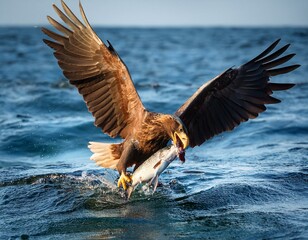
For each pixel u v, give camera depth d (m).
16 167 13.85
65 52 11.49
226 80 11.92
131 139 11.72
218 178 12.53
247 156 14.73
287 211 10.59
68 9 11.39
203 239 9.47
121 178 11.34
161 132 11.45
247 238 9.46
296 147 15.48
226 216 10.41
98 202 11.16
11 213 10.70
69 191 11.70
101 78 11.70
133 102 11.72
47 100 21.09
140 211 10.74
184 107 11.85
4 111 20.08
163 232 9.78
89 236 9.66
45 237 9.66
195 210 10.74
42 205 11.06
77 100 21.16
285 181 12.16
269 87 12.01
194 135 12.23
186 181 12.40
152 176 10.45
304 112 19.84
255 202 11.09
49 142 16.19
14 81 27.59
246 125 17.91
